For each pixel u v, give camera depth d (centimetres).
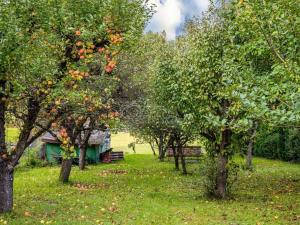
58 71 1388
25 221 1360
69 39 1448
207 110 1778
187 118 1870
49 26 1330
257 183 2405
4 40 1130
